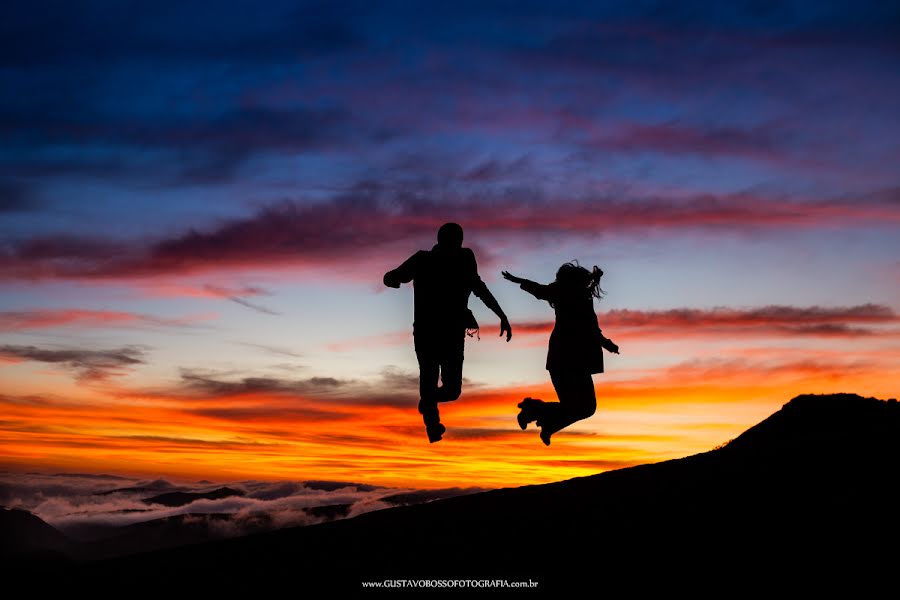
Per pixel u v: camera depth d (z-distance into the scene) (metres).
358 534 7.46
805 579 5.22
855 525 5.95
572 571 5.80
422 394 7.71
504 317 7.98
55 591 6.44
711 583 5.32
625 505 7.29
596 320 8.28
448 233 7.71
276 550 7.20
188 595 6.10
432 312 7.59
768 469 7.63
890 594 4.89
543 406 8.24
